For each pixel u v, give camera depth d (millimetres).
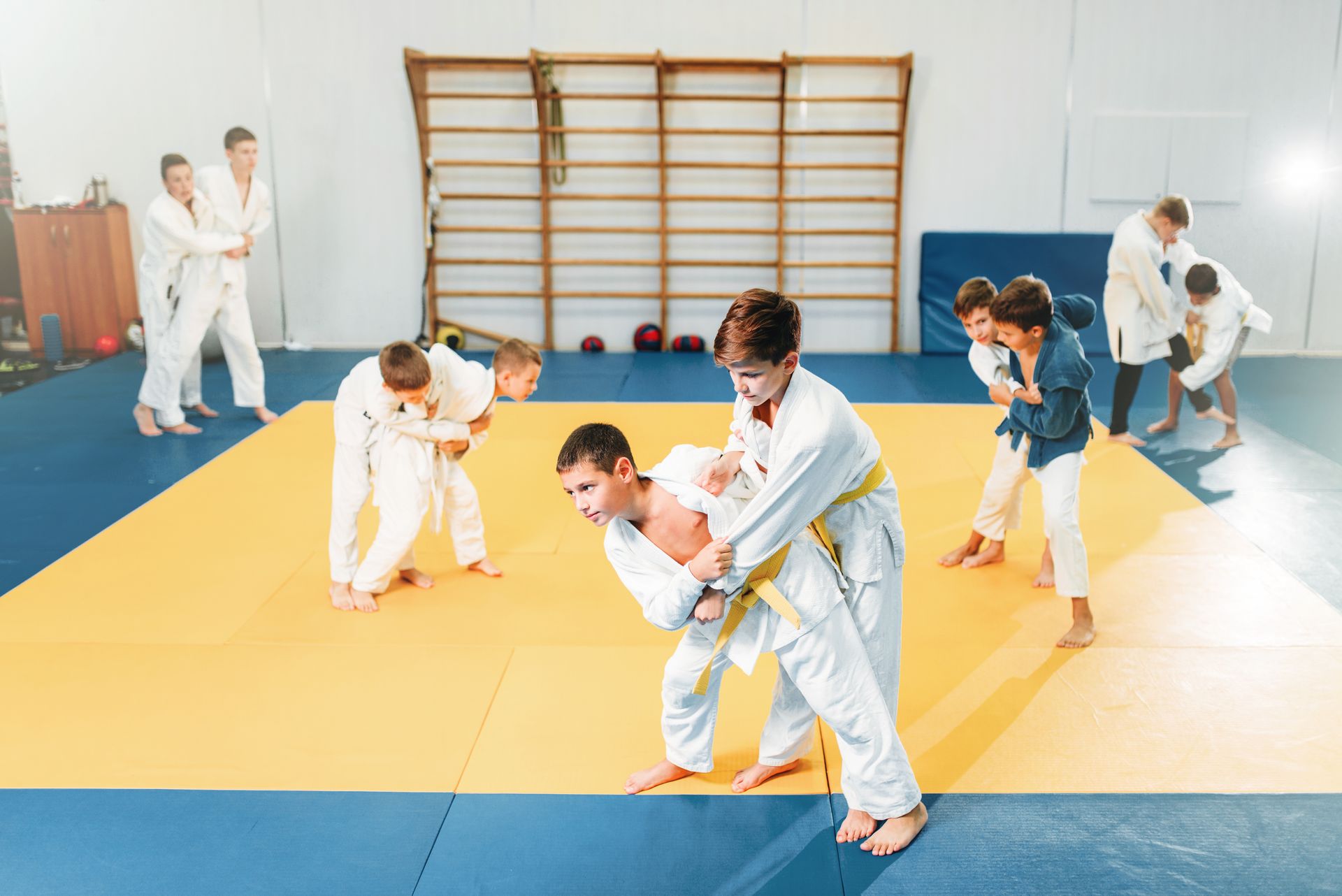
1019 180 7863
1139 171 7777
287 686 3068
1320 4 7422
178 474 5070
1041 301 3107
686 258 8086
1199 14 7496
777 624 2234
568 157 7941
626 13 7664
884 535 2318
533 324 8281
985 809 2504
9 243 7984
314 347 8258
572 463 2061
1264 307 7977
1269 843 2365
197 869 2293
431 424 3457
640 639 3367
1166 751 2719
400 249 8086
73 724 2855
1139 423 5953
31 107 7750
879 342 8242
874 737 2299
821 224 8008
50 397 6555
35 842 2373
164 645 3318
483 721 2881
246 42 7691
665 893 2229
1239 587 3705
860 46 7680
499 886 2248
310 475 5043
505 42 7730
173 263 5531
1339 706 2916
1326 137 7648
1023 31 7586
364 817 2469
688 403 6426
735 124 7863
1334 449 5418
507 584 3801
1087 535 4215
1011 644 3307
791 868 2307
